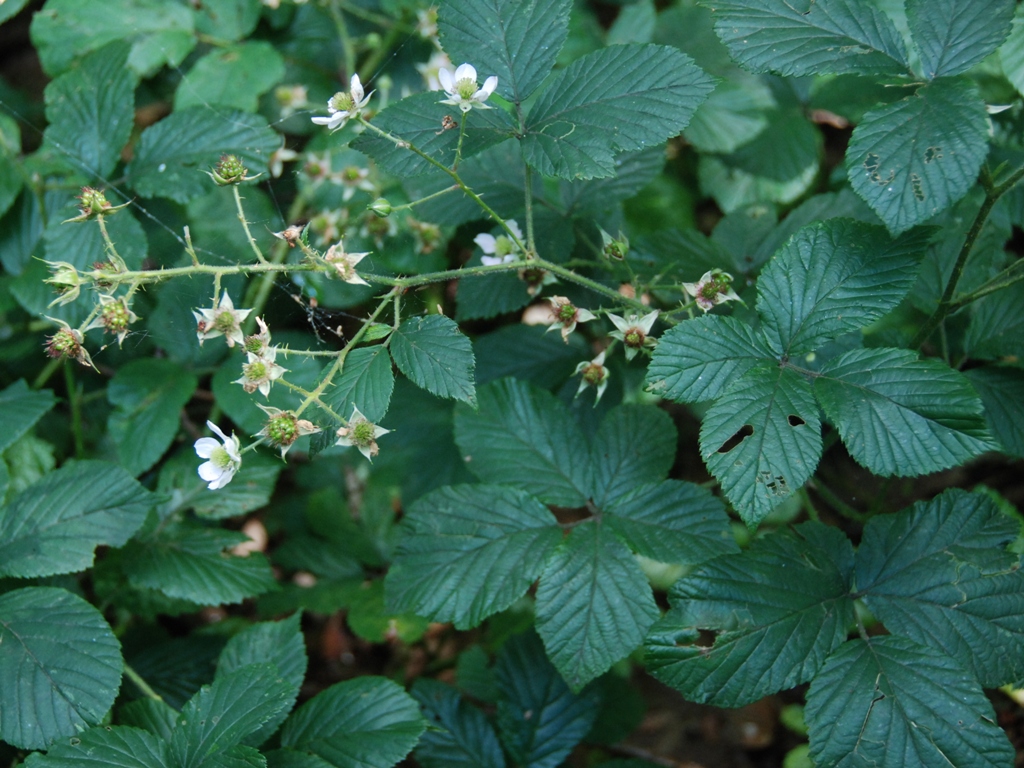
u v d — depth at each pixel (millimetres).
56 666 483
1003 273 503
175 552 576
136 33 662
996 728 450
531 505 522
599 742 606
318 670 716
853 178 448
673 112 471
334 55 735
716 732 680
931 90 453
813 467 446
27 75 834
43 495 520
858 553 495
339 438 467
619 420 541
